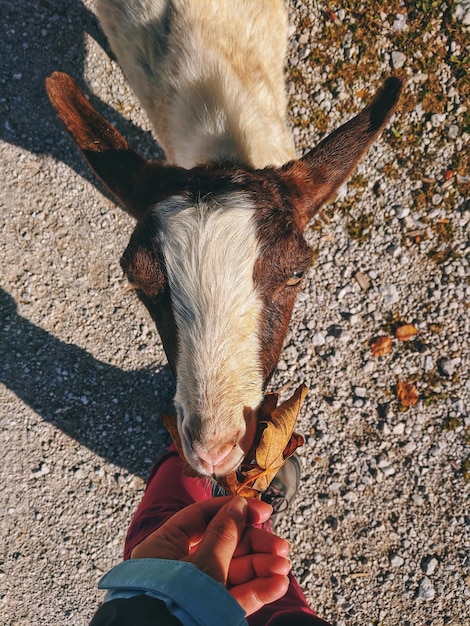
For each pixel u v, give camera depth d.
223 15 0.76
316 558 0.92
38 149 0.97
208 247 0.56
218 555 0.41
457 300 0.93
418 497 0.92
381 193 0.94
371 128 0.63
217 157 0.69
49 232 0.97
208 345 0.55
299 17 0.95
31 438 0.96
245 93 0.74
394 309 0.94
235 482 0.57
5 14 0.97
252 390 0.57
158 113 0.80
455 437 0.93
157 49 0.78
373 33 0.94
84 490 0.95
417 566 0.92
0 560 0.95
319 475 0.93
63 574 0.94
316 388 0.94
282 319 0.60
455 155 0.94
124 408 0.95
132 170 0.64
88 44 0.96
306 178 0.64
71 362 0.96
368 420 0.93
